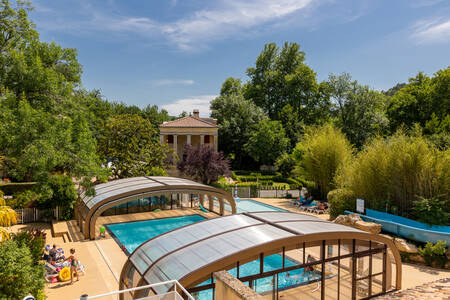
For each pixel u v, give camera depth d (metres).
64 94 17.73
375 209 21.02
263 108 67.50
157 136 73.75
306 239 9.85
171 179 25.61
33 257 13.26
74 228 21.25
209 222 11.85
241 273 8.92
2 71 15.65
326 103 62.25
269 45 70.06
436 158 18.42
